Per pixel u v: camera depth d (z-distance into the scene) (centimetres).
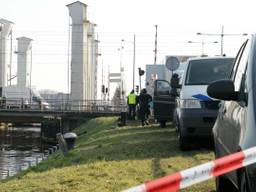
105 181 1048
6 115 7088
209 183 977
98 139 2348
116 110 7000
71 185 1034
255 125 597
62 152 1766
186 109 1446
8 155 4572
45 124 6581
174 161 1283
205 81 1512
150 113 3334
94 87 9256
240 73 762
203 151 1448
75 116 6744
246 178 568
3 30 9225
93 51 9194
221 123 816
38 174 1248
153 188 401
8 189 1066
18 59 9794
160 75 4500
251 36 788
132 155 1436
